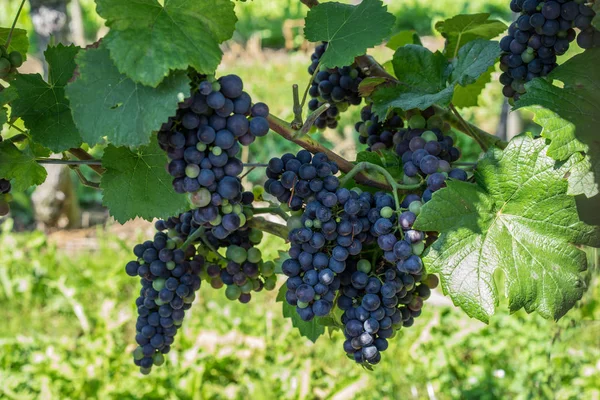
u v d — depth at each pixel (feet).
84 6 33.35
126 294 13.87
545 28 3.70
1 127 3.67
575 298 3.55
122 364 10.50
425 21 34.81
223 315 12.32
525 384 10.00
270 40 33.91
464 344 11.10
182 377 10.40
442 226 3.54
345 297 3.77
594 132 3.49
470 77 3.86
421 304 3.90
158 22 3.30
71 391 10.13
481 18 4.40
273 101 24.57
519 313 11.23
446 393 10.34
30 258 16.03
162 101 3.27
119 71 3.24
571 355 9.73
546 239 3.56
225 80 3.36
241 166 3.48
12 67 3.80
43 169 3.91
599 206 3.52
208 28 3.35
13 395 9.95
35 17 17.01
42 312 13.61
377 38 3.75
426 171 3.70
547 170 3.55
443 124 4.14
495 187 3.60
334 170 3.72
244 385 10.64
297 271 3.68
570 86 3.57
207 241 4.03
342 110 4.44
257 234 4.07
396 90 4.03
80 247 17.56
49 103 3.77
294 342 11.47
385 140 4.25
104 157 3.74
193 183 3.43
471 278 3.53
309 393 10.12
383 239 3.59
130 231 18.26
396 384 10.37
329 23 3.83
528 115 16.66
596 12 3.57
